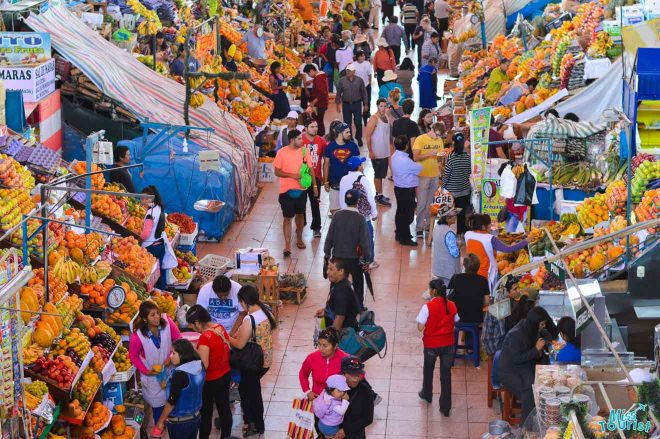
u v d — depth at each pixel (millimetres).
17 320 8297
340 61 27953
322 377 10578
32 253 10953
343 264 12086
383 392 12609
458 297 12945
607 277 11797
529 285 13078
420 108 27016
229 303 12461
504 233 14922
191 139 18219
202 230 17422
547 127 14727
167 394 11164
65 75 17297
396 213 17547
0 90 13227
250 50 26219
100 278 11961
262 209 19438
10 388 8133
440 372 12047
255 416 11555
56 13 18375
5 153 12438
